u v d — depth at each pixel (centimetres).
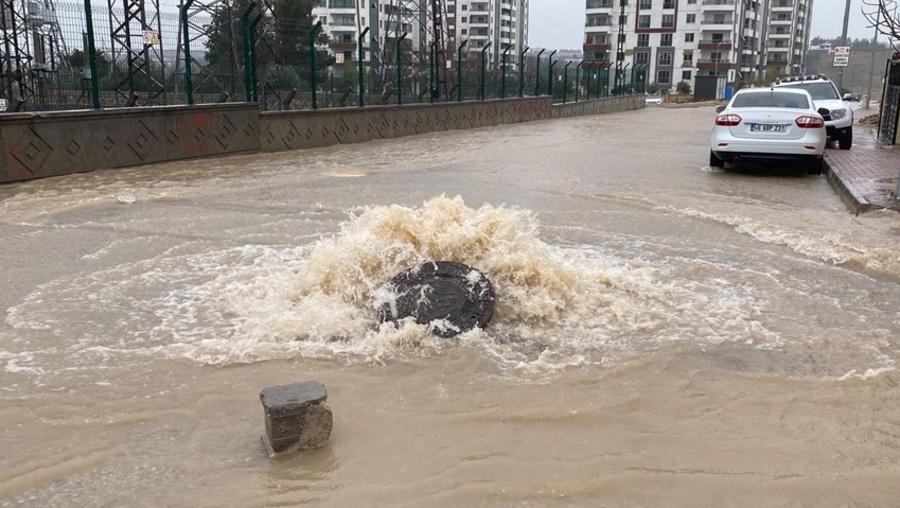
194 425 357
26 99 2214
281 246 723
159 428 354
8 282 597
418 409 374
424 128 2588
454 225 579
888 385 408
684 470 320
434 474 314
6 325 493
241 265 647
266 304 531
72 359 435
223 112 1709
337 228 818
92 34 1410
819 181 1255
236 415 368
